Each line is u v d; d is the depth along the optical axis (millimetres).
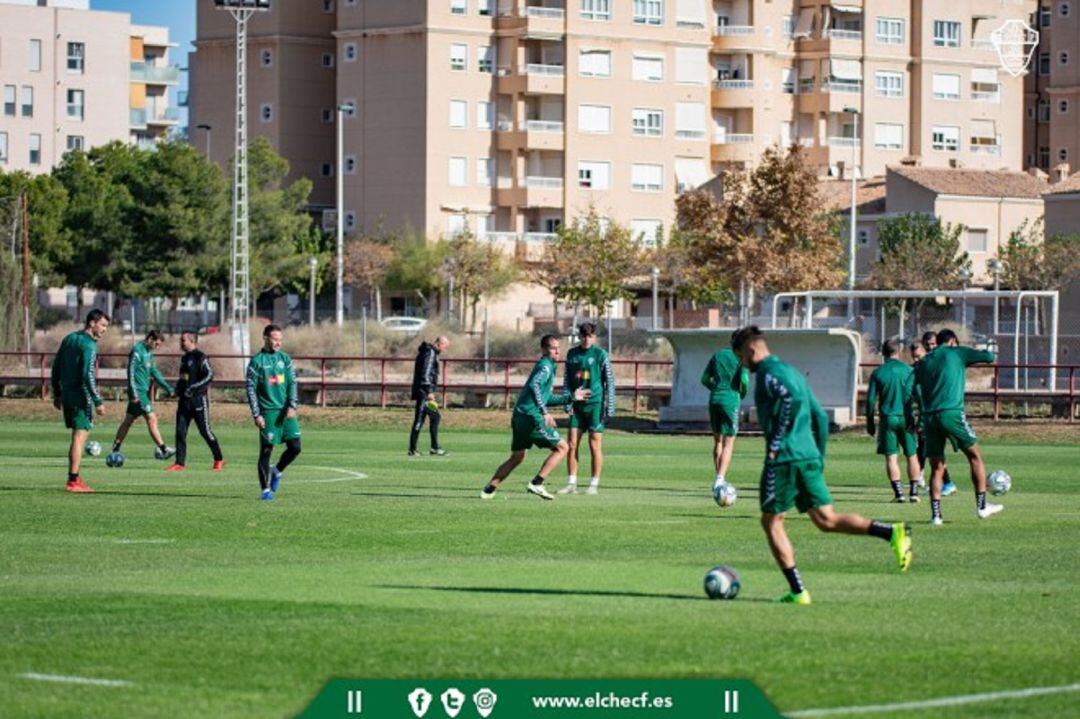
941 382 37000
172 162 164875
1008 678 18719
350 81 184375
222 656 19859
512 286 176625
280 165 174000
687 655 19859
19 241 131875
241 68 118188
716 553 30734
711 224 147250
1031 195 176000
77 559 29531
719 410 43531
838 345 77938
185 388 52500
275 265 168125
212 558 29766
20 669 19188
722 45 193250
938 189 171875
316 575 27203
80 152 186625
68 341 43344
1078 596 24828
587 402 44406
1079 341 92938
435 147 180625
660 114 189375
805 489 24125
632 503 41750
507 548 31531
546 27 183125
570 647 20312
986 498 42031
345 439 73000
